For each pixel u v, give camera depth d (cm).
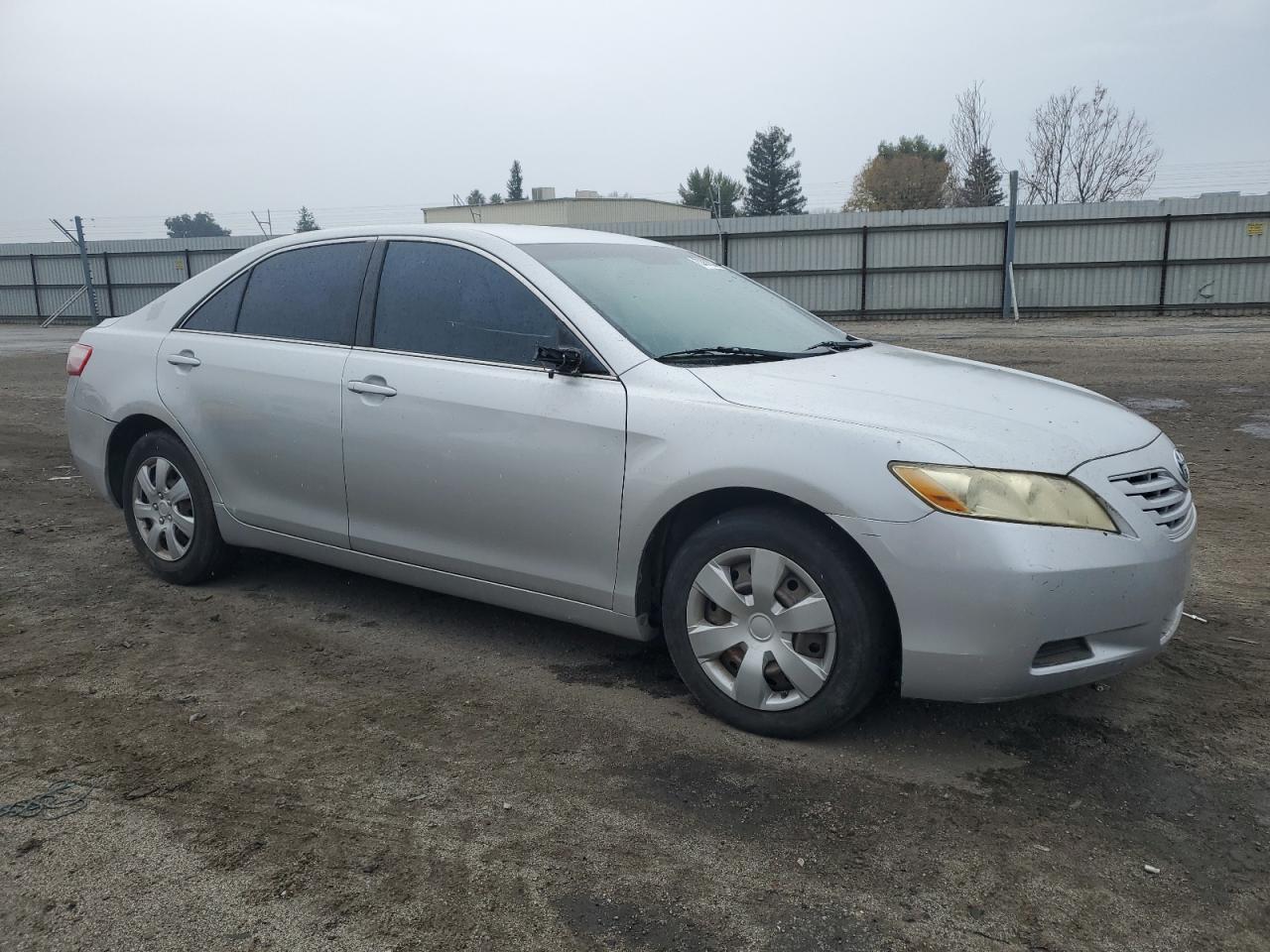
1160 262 2462
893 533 298
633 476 342
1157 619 312
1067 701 361
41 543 571
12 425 1051
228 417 453
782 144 9269
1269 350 1574
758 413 325
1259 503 643
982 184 4838
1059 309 2562
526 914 244
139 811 289
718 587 334
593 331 363
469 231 409
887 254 2664
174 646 418
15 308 3594
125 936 237
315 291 442
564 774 312
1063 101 4644
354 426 410
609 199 4912
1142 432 350
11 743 331
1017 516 292
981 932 238
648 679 385
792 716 326
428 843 274
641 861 266
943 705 358
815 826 282
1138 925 241
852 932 238
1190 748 327
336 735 338
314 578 507
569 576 367
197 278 492
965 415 321
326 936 236
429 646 419
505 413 370
